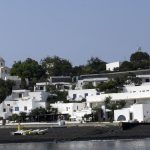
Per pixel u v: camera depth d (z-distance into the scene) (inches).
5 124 7534.5
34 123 7386.8
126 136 6087.6
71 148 5142.7
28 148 5236.2
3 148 5285.4
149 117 7253.9
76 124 7052.2
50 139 5984.3
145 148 5019.7
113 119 7573.8
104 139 6043.3
